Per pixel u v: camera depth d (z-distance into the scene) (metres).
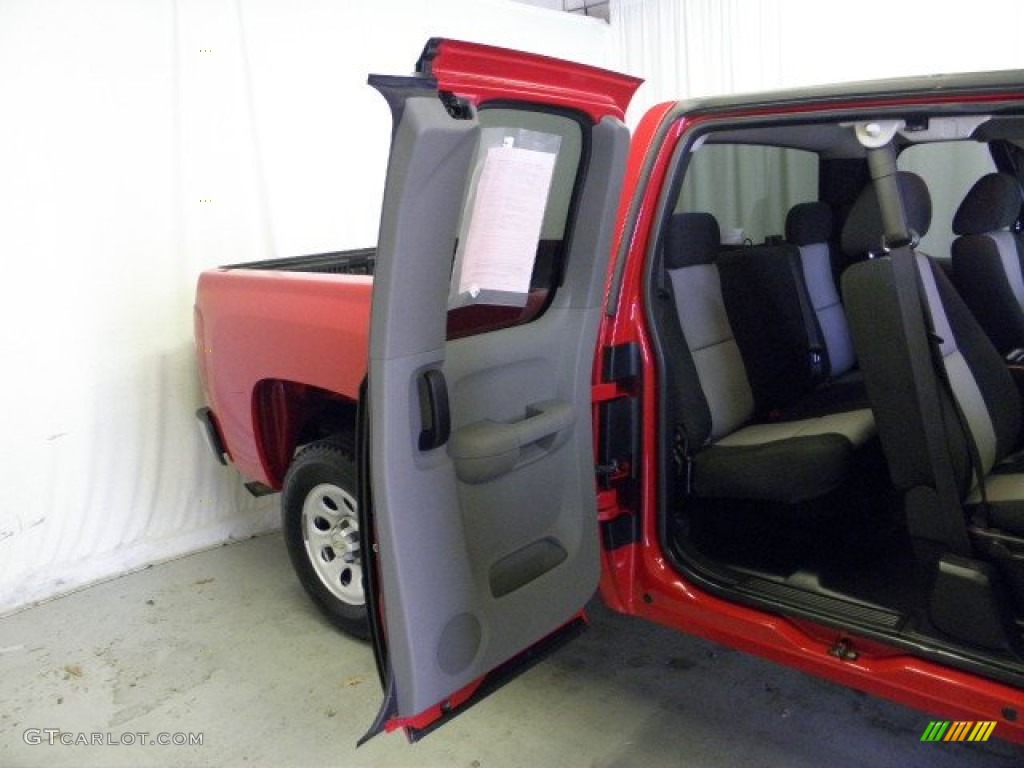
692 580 1.96
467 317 1.67
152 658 2.51
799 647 1.79
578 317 1.81
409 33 3.79
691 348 2.38
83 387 2.93
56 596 2.95
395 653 1.49
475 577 1.62
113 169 2.91
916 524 1.68
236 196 3.28
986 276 2.59
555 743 2.04
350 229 3.69
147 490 3.16
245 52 3.22
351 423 2.59
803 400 2.79
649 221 1.96
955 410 1.62
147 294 3.06
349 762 2.01
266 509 3.50
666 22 4.68
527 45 4.41
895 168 1.62
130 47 2.91
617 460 2.01
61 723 2.20
